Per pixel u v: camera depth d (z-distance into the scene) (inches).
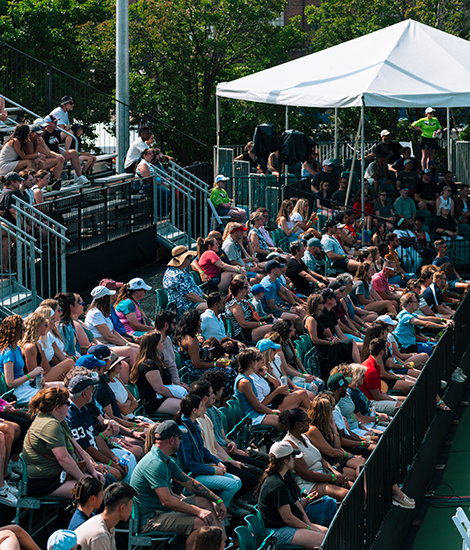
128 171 581.0
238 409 315.6
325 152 942.4
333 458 311.1
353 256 586.2
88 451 250.2
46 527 244.8
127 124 643.5
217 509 239.6
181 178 620.1
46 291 419.8
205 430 270.1
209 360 347.3
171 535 228.5
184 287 410.3
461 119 1270.9
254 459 289.3
